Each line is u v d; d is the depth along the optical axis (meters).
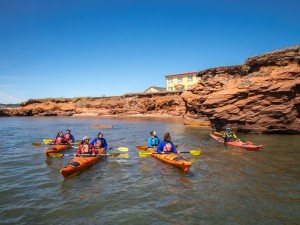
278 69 21.27
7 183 8.73
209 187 8.20
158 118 44.88
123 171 10.11
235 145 15.43
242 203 6.95
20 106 68.00
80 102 65.44
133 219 6.09
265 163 11.05
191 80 59.41
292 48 20.92
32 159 12.35
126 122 36.72
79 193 7.76
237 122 20.19
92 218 6.16
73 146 14.89
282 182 8.59
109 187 8.27
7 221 6.00
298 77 19.03
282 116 18.80
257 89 19.58
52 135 22.42
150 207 6.75
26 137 21.02
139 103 57.47
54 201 7.16
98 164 11.20
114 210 6.59
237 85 21.62
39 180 9.04
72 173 9.44
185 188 8.13
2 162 11.78
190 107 31.84
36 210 6.59
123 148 13.34
